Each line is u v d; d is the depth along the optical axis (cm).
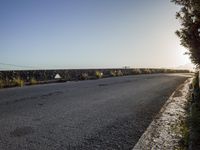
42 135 534
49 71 2391
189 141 442
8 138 513
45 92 1230
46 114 725
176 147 450
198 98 785
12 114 721
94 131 567
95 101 967
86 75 2492
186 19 959
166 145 462
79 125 614
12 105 862
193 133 461
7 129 575
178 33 1086
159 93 1227
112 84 1719
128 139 514
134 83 1816
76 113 745
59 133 550
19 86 1577
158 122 631
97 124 625
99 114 736
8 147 464
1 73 1877
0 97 1047
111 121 656
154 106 873
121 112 769
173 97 1078
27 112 750
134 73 3766
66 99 1008
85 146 474
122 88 1450
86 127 598
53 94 1155
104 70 3278
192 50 1148
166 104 901
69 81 2044
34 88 1426
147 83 1825
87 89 1383
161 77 2673
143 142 484
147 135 527
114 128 591
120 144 486
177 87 1533
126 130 576
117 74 3100
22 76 2080
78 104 895
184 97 1062
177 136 512
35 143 486
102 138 520
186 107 801
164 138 502
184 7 912
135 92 1260
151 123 624
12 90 1323
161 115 713
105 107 845
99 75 2606
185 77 2727
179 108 811
